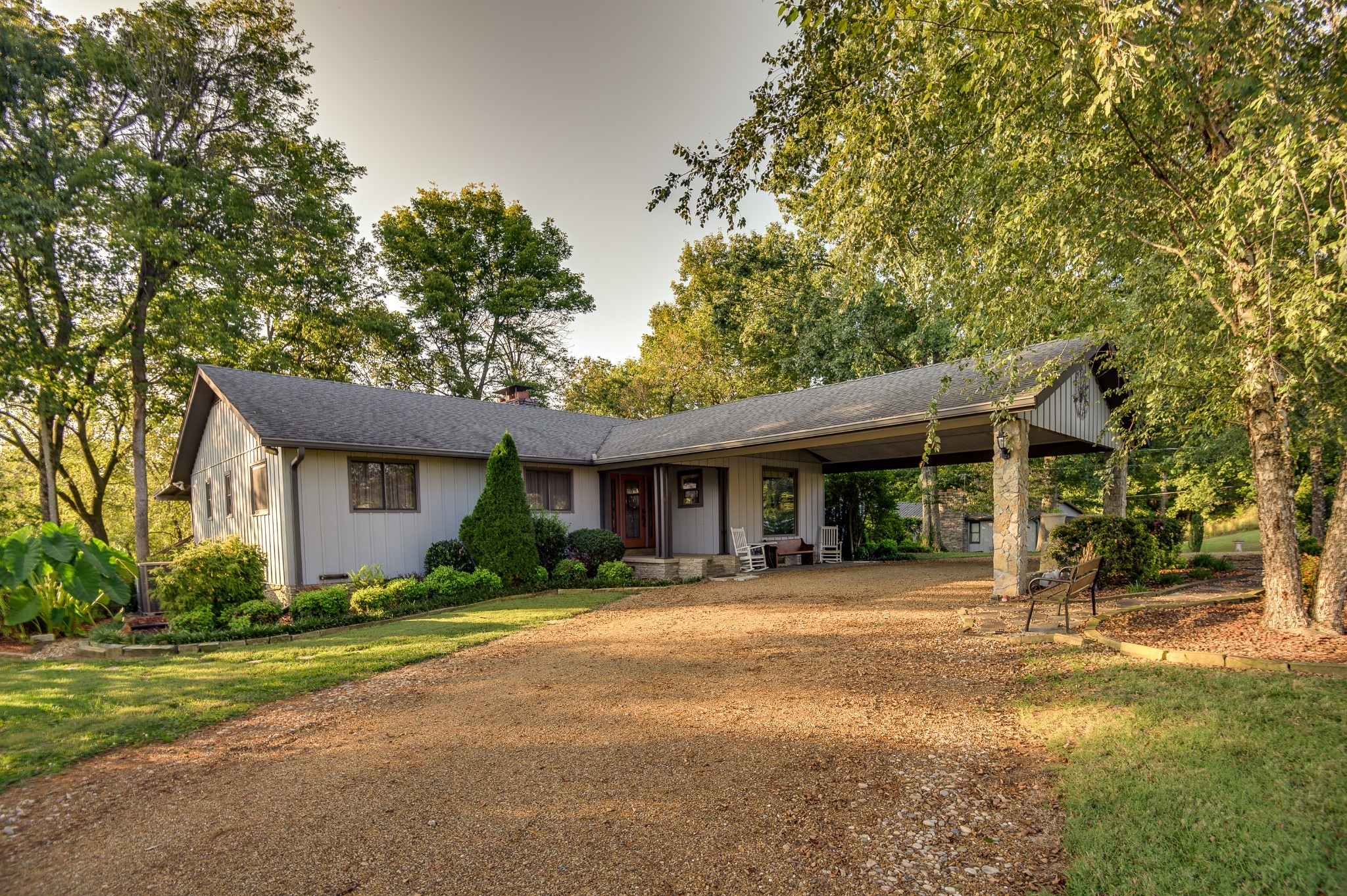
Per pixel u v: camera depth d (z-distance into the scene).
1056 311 6.64
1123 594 9.21
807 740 4.42
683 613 9.52
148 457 23.47
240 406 11.93
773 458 17.17
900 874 2.87
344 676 6.44
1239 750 3.58
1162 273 6.43
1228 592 8.56
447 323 30.25
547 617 9.53
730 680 5.89
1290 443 6.54
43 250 15.52
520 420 17.30
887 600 9.98
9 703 5.67
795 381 27.33
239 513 13.88
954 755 4.09
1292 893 2.44
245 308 18.84
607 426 19.92
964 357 7.91
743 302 26.61
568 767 4.11
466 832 3.34
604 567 13.26
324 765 4.30
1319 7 4.55
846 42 5.96
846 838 3.18
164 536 25.64
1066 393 10.45
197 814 3.65
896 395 11.78
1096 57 4.27
